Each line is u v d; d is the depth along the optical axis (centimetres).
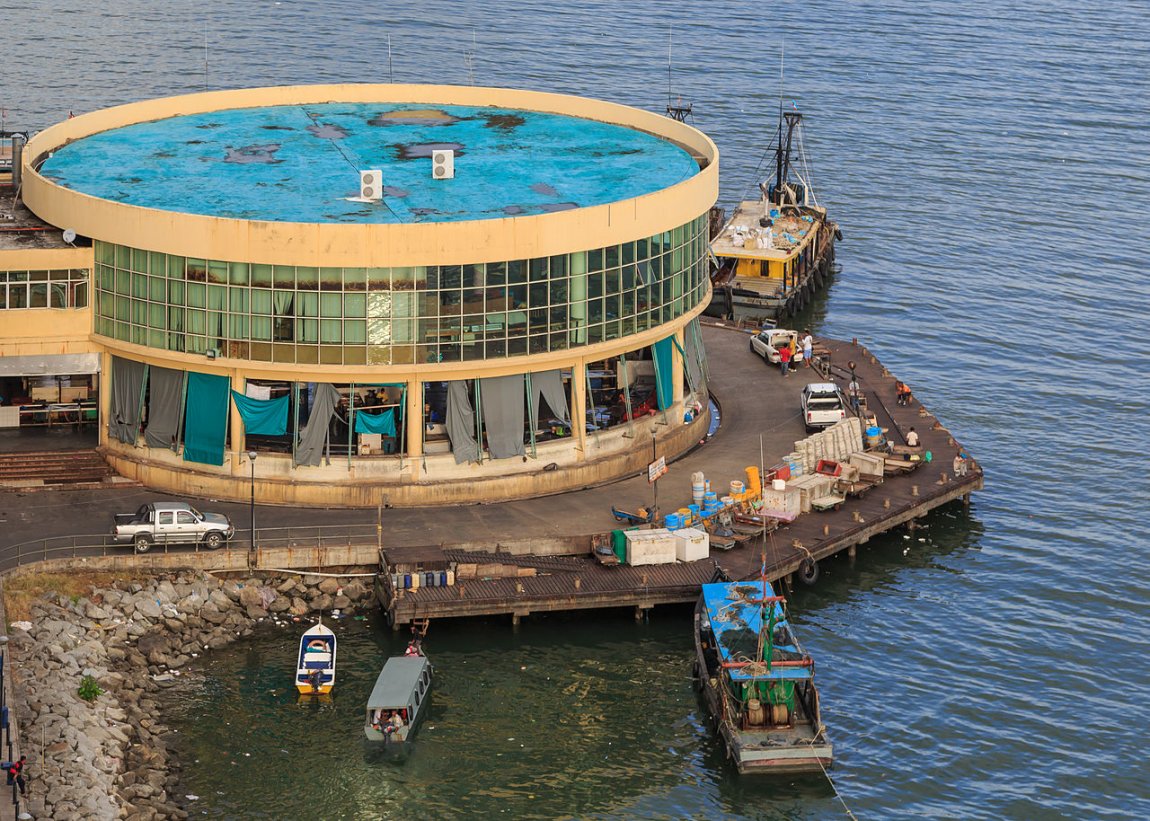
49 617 9750
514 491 11306
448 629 10294
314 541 10588
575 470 11469
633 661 10081
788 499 11212
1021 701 9925
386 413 11088
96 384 11925
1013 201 19525
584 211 11038
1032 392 14500
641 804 8894
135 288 11056
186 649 9906
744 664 9250
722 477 11794
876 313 16250
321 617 10319
